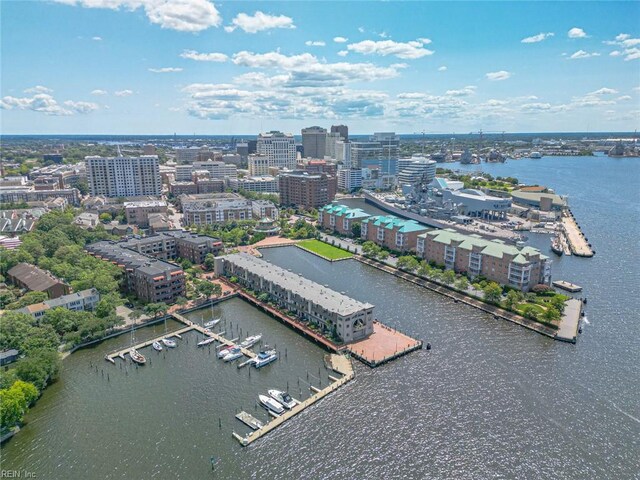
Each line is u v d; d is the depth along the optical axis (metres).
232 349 170.62
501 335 181.00
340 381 148.88
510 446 120.12
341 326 175.00
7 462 116.19
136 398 142.25
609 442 121.31
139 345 174.88
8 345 157.12
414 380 150.50
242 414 133.25
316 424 129.88
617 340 175.12
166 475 111.94
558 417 130.88
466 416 132.00
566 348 169.38
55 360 151.62
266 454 118.62
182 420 131.88
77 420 131.88
